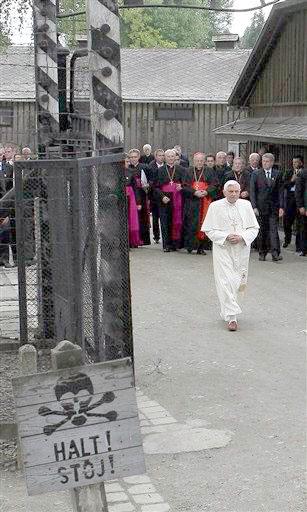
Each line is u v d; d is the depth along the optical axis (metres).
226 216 14.77
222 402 10.95
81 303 9.09
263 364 12.66
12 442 9.02
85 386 5.62
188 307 16.72
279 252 22.94
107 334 10.23
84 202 9.31
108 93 10.55
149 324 15.32
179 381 11.86
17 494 8.23
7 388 10.22
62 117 13.12
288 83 30.11
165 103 44.25
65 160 9.06
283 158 30.44
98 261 9.95
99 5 10.48
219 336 14.38
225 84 45.50
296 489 8.33
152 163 25.12
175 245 24.58
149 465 8.98
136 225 25.17
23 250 9.80
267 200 22.69
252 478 8.61
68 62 14.66
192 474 8.73
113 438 5.66
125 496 8.22
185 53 48.62
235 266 14.84
